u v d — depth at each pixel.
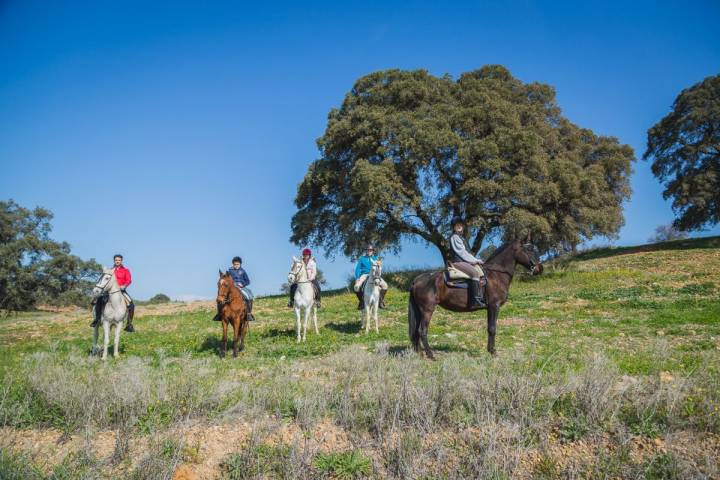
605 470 5.42
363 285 15.47
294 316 20.20
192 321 20.47
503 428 6.21
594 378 6.78
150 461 5.63
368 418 6.66
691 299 17.89
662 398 6.52
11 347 15.63
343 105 31.30
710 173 39.84
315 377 8.91
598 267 30.67
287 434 6.49
